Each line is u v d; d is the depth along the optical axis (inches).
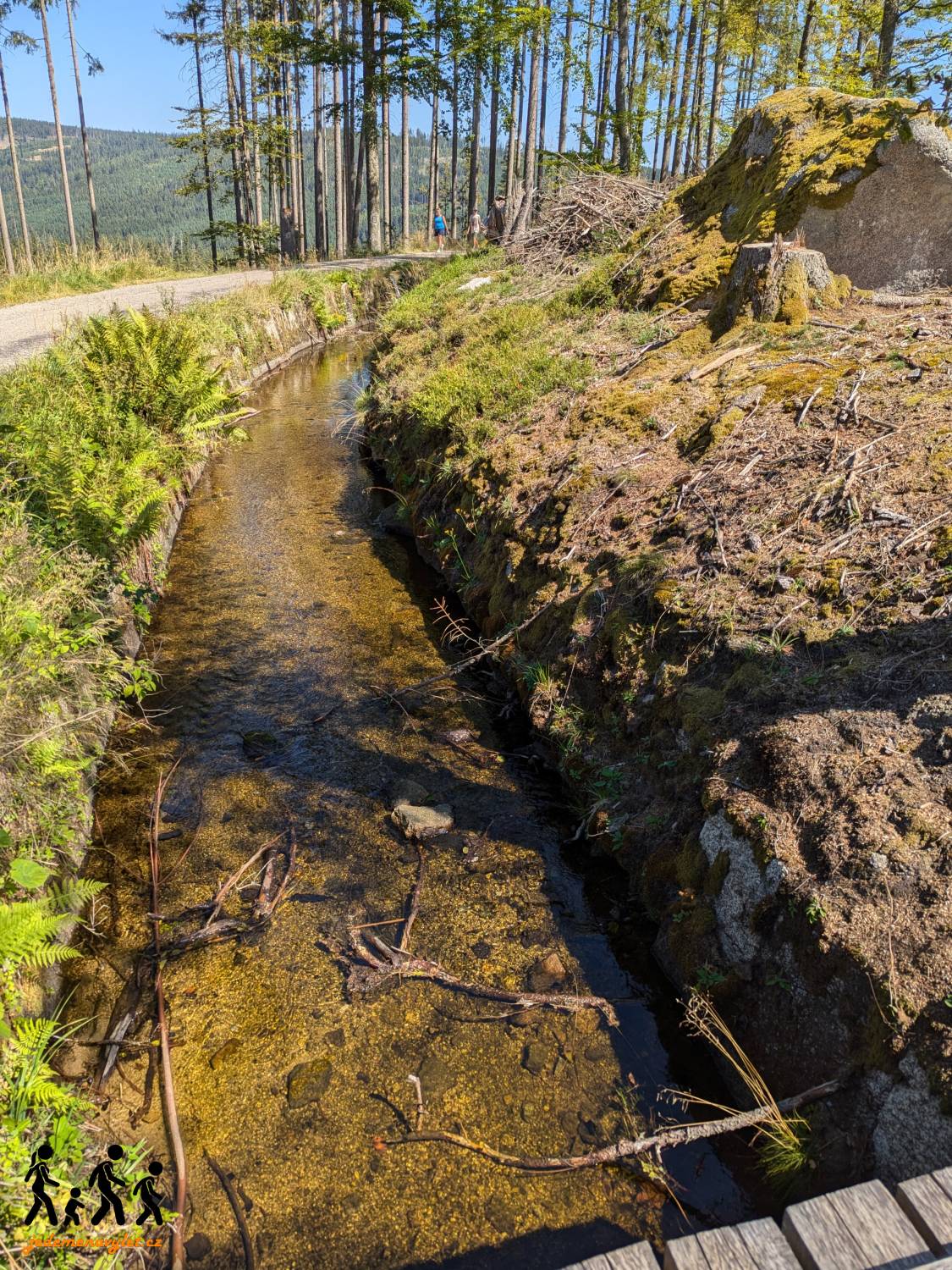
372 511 347.6
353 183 1353.3
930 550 146.3
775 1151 101.6
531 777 184.1
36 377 291.6
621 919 144.1
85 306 583.5
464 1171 105.1
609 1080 116.3
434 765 188.2
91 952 139.8
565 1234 97.8
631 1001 128.5
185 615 257.9
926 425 177.5
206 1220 99.8
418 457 331.9
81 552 202.4
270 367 597.3
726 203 316.8
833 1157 95.8
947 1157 84.6
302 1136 109.7
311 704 212.1
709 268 293.6
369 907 148.3
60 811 149.3
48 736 146.5
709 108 909.2
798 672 139.9
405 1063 119.6
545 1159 105.9
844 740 123.8
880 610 142.0
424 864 158.4
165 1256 95.8
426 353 415.8
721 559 171.3
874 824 110.3
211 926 143.6
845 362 217.2
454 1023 125.8
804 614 150.0
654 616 171.9
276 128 1167.0
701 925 126.4
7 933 97.3
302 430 464.4
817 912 107.4
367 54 1099.9
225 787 180.5
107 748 191.5
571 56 878.4
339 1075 118.0
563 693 185.5
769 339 245.8
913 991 94.8
